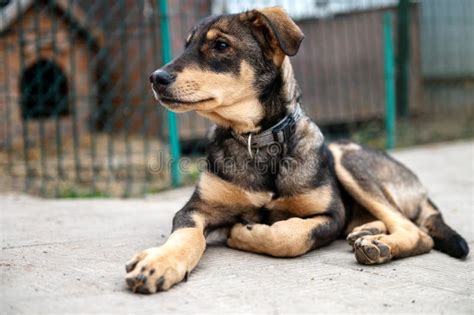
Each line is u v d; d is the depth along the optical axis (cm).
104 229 157
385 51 279
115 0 277
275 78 142
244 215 146
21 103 247
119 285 120
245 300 116
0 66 256
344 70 306
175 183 214
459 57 359
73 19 265
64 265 130
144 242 146
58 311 111
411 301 117
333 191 146
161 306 113
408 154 272
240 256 137
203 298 116
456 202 186
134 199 199
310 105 294
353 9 307
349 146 159
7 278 122
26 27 259
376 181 154
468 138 326
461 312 114
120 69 277
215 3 256
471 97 360
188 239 127
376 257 133
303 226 137
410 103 338
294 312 112
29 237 148
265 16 140
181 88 135
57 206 182
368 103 317
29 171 222
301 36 141
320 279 125
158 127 270
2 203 185
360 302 116
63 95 278
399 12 329
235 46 140
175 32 250
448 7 354
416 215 161
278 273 128
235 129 143
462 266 136
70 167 232
